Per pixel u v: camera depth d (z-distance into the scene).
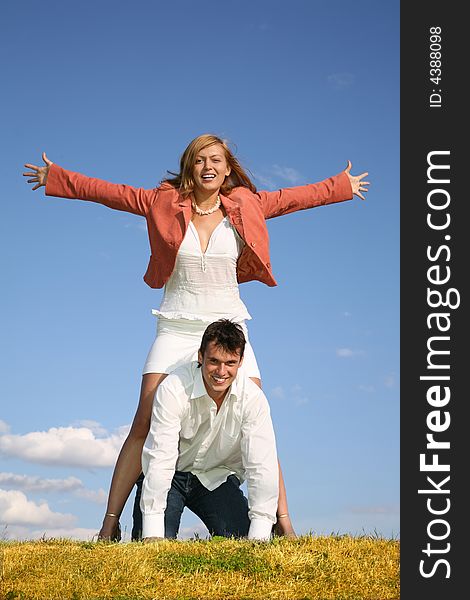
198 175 6.62
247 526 6.88
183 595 4.85
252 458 6.19
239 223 6.73
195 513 7.05
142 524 6.30
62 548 5.64
